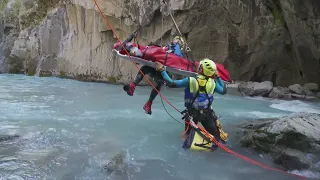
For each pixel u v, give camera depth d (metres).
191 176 3.94
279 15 11.20
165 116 6.91
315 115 5.16
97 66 12.84
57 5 14.15
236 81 12.34
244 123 6.35
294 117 4.95
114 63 12.55
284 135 4.45
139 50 5.07
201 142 4.75
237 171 4.13
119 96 9.39
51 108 7.36
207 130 5.14
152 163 4.28
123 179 3.75
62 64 13.75
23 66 14.95
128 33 11.98
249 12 11.34
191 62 5.21
